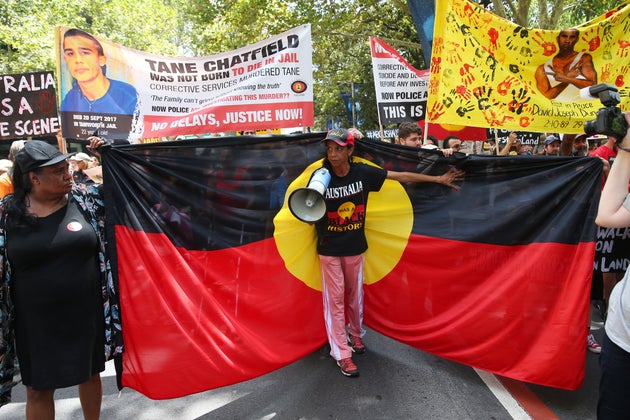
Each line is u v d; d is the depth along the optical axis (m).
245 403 3.11
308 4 15.36
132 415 3.02
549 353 2.96
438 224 3.44
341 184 3.27
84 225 2.34
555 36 3.92
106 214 2.69
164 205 2.98
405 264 3.53
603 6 10.49
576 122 3.95
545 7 12.37
